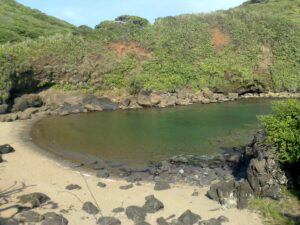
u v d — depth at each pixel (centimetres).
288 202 2008
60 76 5647
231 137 3659
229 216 1931
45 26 7581
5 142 3481
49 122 4450
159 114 4872
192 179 2555
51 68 5566
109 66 5950
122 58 6172
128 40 6481
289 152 2162
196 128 4066
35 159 2995
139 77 5825
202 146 3375
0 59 5053
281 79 6372
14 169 2727
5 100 4888
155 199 2056
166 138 3672
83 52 6009
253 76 6256
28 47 5684
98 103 5341
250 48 6788
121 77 5938
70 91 5594
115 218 1889
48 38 6128
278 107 2439
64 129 4088
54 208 2053
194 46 6650
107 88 5812
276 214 1911
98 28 7269
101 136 3788
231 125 4169
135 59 6228
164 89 5750
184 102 5575
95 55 6044
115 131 3997
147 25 7194
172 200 2169
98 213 1989
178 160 2920
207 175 2636
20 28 6838
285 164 2180
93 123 4400
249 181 2158
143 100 5438
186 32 6850
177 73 6109
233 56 6612
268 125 2378
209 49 6662
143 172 2730
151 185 2455
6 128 4050
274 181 2117
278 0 10319
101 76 5856
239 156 2867
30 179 2530
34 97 5159
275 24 7175
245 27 7138
